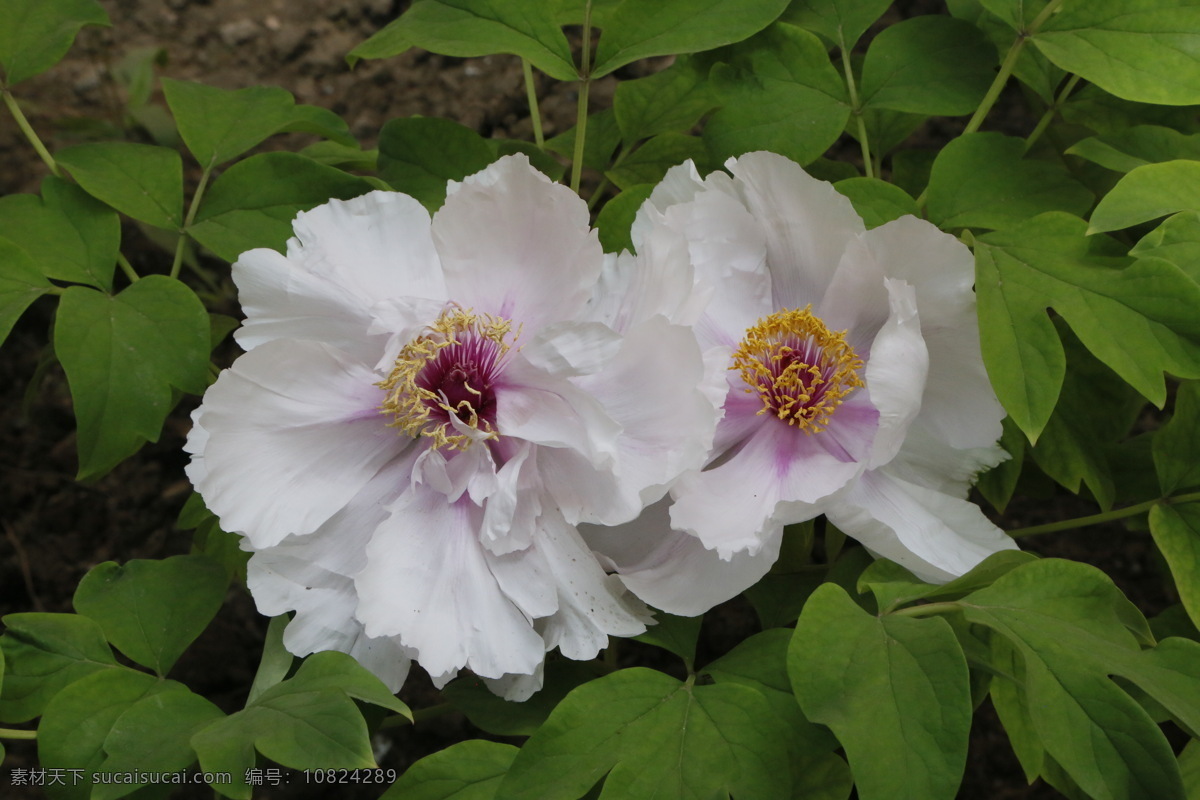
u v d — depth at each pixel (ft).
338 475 2.44
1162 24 2.62
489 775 2.42
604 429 2.33
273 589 2.43
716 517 2.43
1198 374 2.41
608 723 2.38
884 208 2.64
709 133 2.74
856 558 2.57
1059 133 3.02
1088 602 2.38
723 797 2.33
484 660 2.38
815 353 2.53
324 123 2.92
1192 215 2.47
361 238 2.48
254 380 2.39
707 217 2.51
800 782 2.59
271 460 2.42
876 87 2.74
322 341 2.46
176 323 2.64
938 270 2.45
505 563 2.41
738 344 2.54
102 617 2.57
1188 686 2.31
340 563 2.44
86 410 2.59
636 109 2.96
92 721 2.48
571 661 2.60
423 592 2.39
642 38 2.69
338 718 2.32
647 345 2.36
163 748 2.40
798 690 2.32
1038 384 2.43
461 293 2.47
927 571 2.43
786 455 2.52
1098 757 2.26
